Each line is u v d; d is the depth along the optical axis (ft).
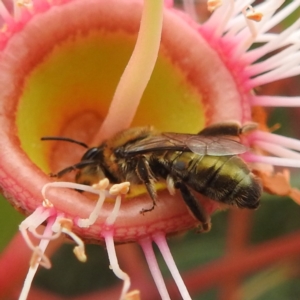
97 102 0.21
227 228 0.26
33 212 0.18
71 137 0.20
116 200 0.18
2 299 0.23
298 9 0.23
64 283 0.26
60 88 0.20
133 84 0.19
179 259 0.26
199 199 0.19
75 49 0.20
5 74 0.19
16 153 0.19
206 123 0.20
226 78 0.20
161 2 0.19
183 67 0.20
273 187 0.20
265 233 0.26
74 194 0.18
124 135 0.19
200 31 0.20
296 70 0.20
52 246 0.23
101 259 0.26
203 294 0.26
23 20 0.20
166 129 0.20
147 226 0.18
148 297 0.25
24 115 0.20
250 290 0.26
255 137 0.20
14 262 0.22
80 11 0.20
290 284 0.26
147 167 0.19
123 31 0.20
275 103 0.20
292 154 0.20
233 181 0.18
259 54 0.20
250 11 0.20
